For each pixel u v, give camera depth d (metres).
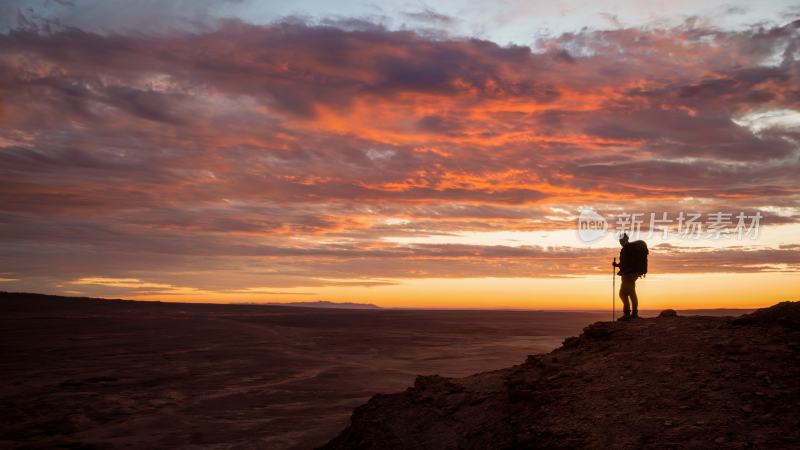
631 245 14.52
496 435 10.87
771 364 9.97
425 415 12.91
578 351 13.09
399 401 14.09
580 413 10.01
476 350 51.59
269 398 26.81
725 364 10.33
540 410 10.75
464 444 11.12
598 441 8.92
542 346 56.06
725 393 9.40
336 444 13.77
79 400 26.41
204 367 38.91
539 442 9.66
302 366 39.62
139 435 19.66
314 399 26.56
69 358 44.00
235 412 23.50
